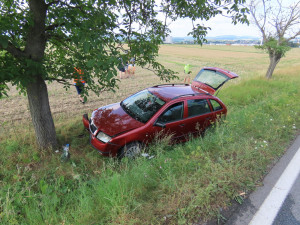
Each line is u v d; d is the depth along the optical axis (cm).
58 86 1208
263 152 438
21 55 355
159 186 335
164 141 449
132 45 364
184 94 525
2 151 450
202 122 535
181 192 315
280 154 439
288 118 597
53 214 272
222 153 432
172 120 480
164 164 384
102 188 312
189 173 368
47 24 403
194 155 425
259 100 909
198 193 305
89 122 498
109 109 523
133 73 1708
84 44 263
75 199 312
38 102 423
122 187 313
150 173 358
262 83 1198
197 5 391
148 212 280
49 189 325
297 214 291
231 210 291
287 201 313
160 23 450
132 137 424
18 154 440
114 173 355
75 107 834
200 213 282
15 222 255
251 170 377
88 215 269
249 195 321
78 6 328
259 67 2723
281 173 377
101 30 307
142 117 466
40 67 328
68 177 381
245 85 1157
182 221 263
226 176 355
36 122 437
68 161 423
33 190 340
